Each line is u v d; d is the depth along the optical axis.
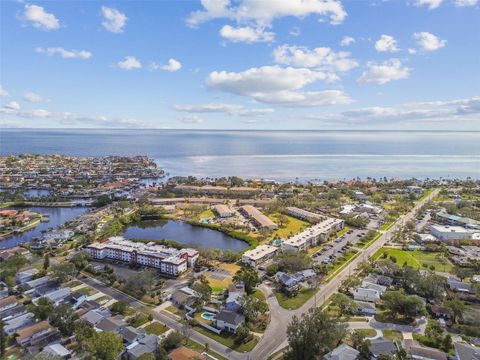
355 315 119.81
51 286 140.38
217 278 152.12
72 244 193.00
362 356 96.81
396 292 123.00
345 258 174.50
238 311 118.50
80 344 101.69
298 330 96.69
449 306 118.50
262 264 168.50
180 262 156.88
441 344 102.44
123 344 100.56
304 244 190.62
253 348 101.38
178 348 97.69
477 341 104.12
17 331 105.31
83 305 124.19
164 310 123.50
